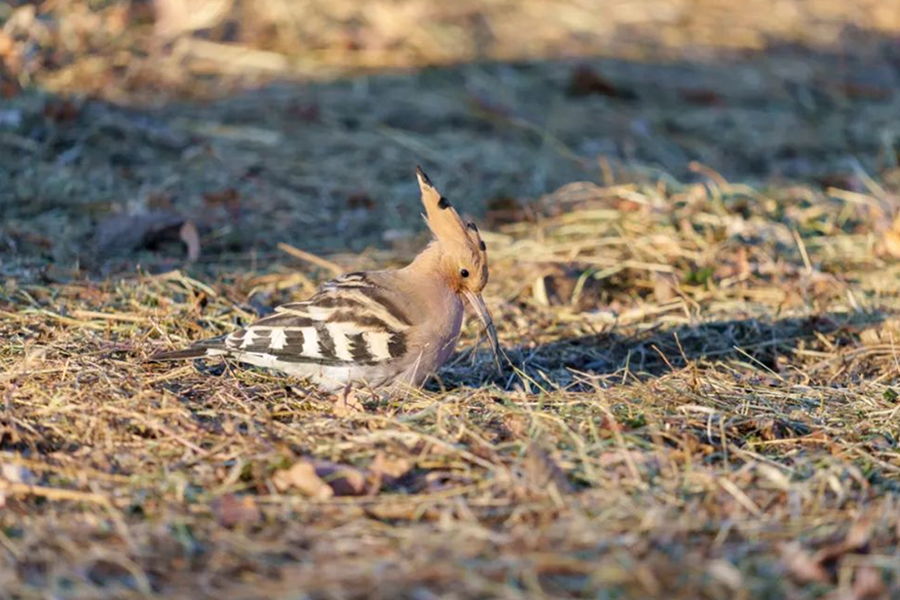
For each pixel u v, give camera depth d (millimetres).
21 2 16438
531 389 10547
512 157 16891
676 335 11234
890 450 9086
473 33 21172
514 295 12672
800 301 12531
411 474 8477
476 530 7598
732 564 7352
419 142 17094
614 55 21109
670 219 14016
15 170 14609
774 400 10156
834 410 9969
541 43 21219
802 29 23234
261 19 20203
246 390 9812
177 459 8594
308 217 14609
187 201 14453
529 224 14531
